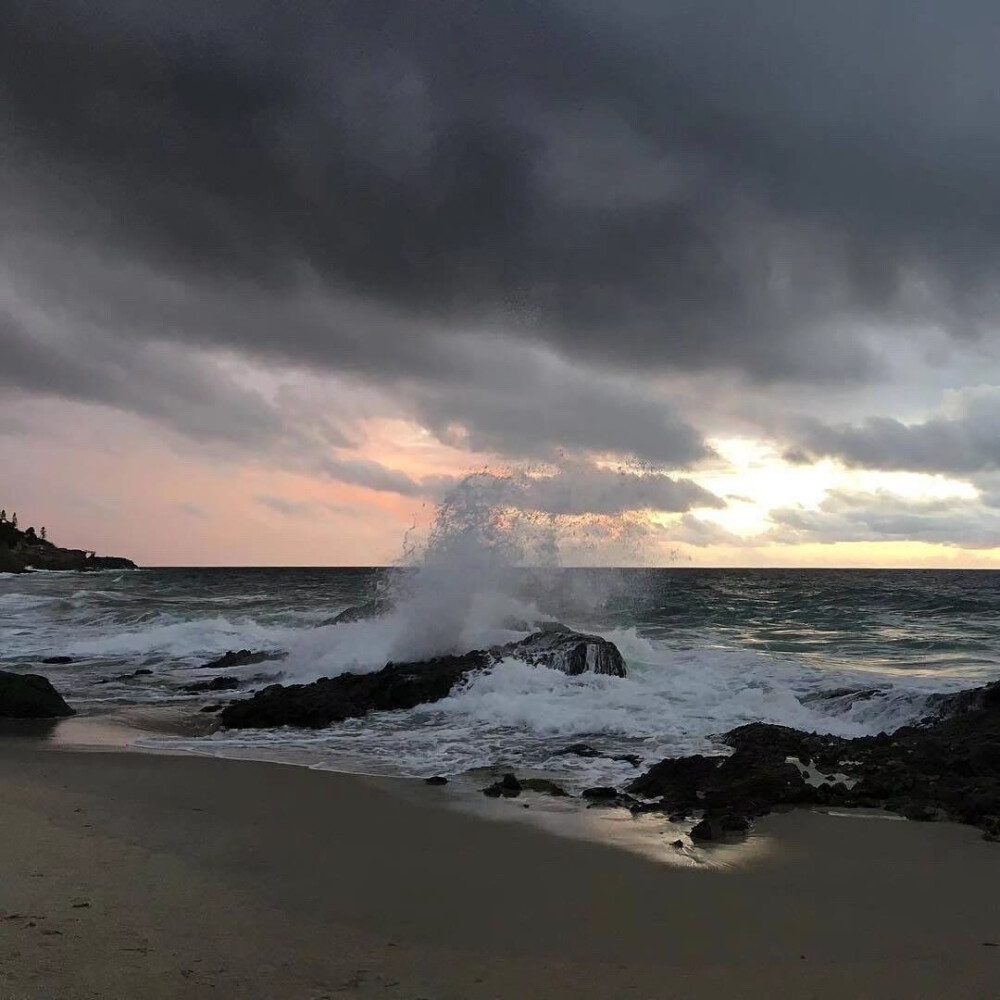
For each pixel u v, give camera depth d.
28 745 10.52
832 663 18.53
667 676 15.05
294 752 10.24
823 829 7.11
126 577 83.19
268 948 4.30
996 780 8.46
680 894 5.48
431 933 4.67
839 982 4.16
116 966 3.89
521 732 11.26
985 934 4.86
